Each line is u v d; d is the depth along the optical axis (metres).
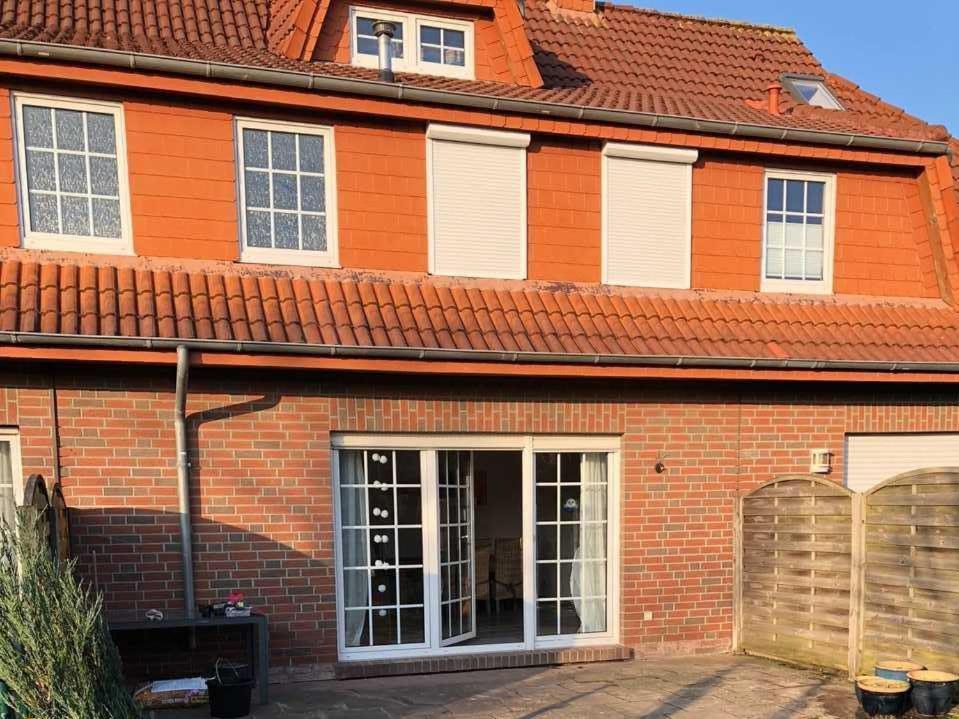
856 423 7.76
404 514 6.66
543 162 7.42
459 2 7.67
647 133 7.50
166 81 6.14
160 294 5.98
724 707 5.63
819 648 6.59
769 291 8.12
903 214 8.63
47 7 7.24
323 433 6.27
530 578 6.94
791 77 10.02
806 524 6.72
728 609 7.38
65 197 6.16
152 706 5.38
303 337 5.91
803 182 8.34
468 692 5.98
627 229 7.66
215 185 6.48
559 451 7.07
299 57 7.20
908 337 7.85
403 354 6.05
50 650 3.77
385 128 6.96
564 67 8.94
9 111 5.95
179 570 5.92
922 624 5.76
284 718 5.30
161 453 5.89
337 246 6.83
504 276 7.29
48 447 5.62
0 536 4.03
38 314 5.43
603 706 5.65
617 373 6.70
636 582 7.12
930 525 5.71
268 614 6.14
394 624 6.61
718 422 7.36
